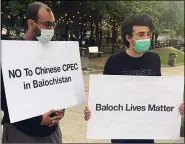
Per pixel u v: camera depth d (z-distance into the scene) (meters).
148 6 24.98
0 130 3.49
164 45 48.03
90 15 28.89
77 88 3.07
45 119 2.84
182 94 3.09
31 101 2.78
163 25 40.69
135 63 3.15
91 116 3.05
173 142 5.18
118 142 3.18
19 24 23.58
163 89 3.08
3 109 2.81
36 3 2.88
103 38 45.66
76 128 6.17
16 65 2.70
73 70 3.05
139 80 3.05
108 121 3.07
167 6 34.28
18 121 2.73
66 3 26.08
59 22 28.62
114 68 3.16
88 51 23.06
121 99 3.06
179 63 24.41
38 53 2.82
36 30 2.81
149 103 3.09
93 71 15.62
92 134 3.08
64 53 2.99
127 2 23.41
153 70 3.17
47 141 2.96
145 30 3.04
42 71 2.85
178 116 3.11
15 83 2.69
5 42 2.64
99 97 3.04
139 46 3.03
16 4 19.55
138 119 3.10
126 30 3.10
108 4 23.67
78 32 34.19
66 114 7.07
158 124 3.11
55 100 2.93
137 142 3.16
